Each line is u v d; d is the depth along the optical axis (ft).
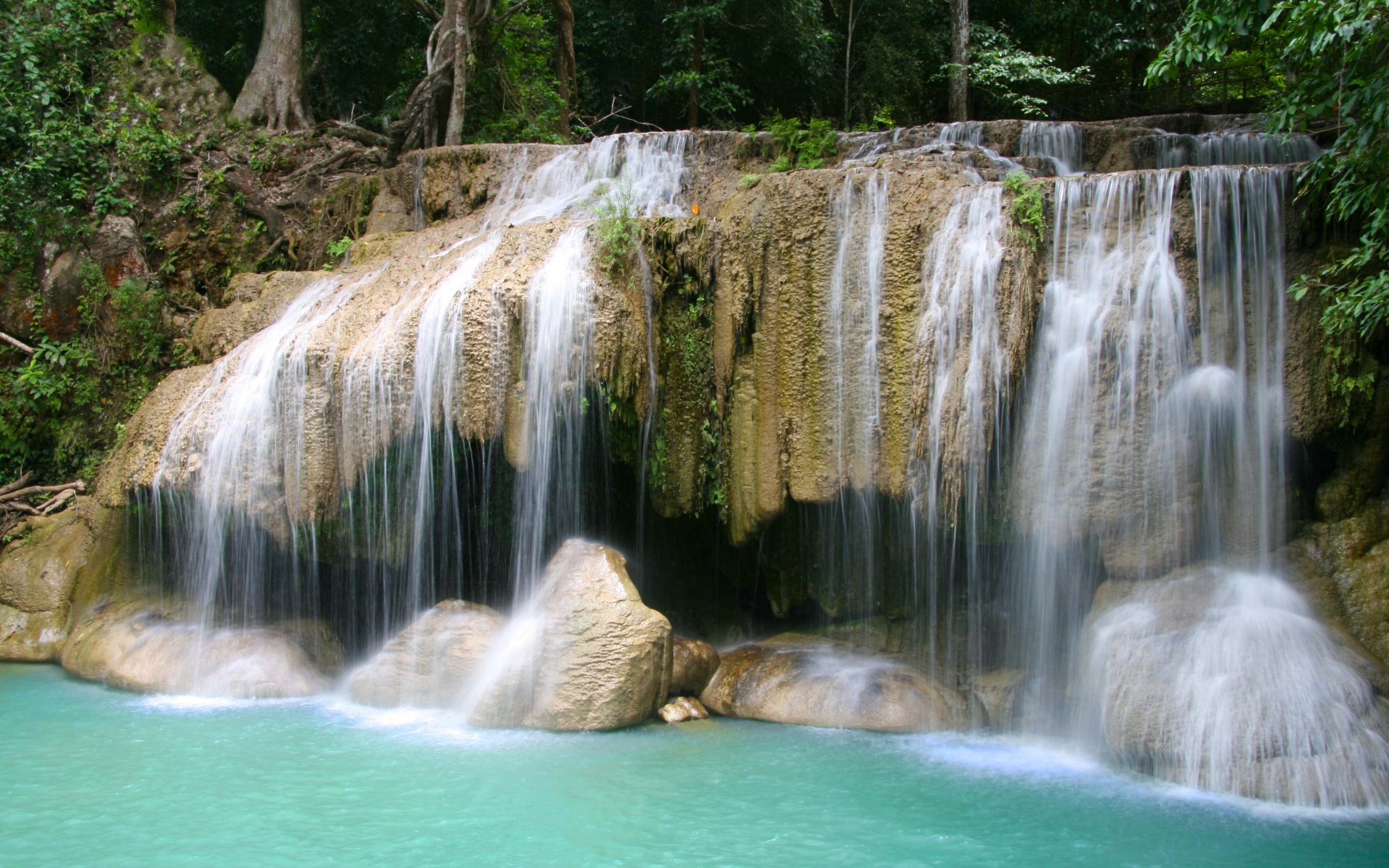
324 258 43.96
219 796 20.61
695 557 34.06
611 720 25.53
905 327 26.32
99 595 33.47
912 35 70.33
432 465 29.45
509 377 27.27
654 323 29.14
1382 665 22.59
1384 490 24.76
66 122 46.83
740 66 72.69
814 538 30.60
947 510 25.48
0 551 38.29
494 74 56.90
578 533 29.71
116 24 52.11
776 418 27.89
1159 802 20.67
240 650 29.81
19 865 17.24
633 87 75.10
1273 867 17.40
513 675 26.03
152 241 47.50
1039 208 25.23
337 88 65.31
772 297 27.99
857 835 18.83
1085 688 24.13
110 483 32.12
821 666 28.17
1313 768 20.61
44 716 26.68
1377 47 24.40
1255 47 38.01
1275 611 22.75
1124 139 38.04
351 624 32.09
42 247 44.47
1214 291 24.53
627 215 29.30
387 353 28.32
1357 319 23.02
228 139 51.75
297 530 29.43
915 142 39.86
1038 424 25.12
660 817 19.65
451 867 17.24
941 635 28.58
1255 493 24.23
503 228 31.63
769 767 22.67
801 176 27.76
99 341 43.65
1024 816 19.79
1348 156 23.50
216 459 29.94
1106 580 25.09
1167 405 24.23
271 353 30.40
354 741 24.53
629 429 29.22
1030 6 73.46
